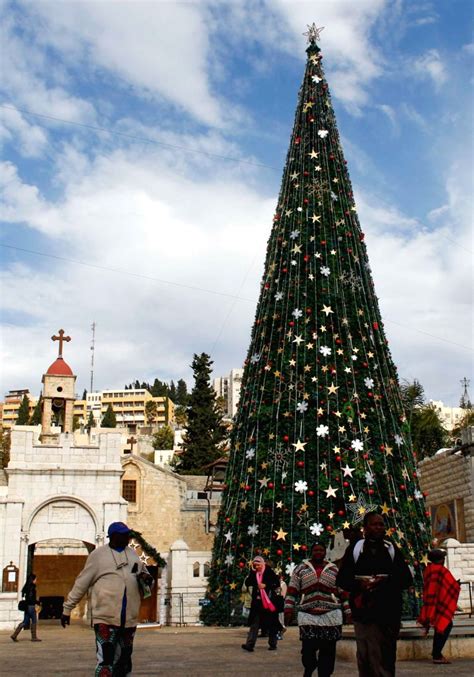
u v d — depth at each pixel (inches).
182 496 1678.2
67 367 1705.2
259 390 1029.8
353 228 1130.0
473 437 1347.2
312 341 1023.6
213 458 2650.1
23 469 1284.4
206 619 986.7
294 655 604.4
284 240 1111.0
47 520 1284.4
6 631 1128.2
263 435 994.1
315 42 1277.1
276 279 1090.1
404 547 936.9
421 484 1550.2
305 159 1163.3
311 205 1119.0
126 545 370.6
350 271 1083.9
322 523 919.0
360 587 344.2
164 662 556.1
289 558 907.4
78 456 1320.1
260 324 1084.5
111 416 5541.3
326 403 981.8
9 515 1259.8
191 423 2731.3
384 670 337.4
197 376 2795.3
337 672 483.2
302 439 967.0
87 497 1302.9
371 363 1034.1
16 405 7347.4
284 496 940.6
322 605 417.7
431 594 541.6
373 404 1006.4
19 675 477.1
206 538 1658.5
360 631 343.6
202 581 1080.8
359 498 933.8
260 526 941.8
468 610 999.6
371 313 1088.2
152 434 5118.1
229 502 1015.0
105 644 344.2
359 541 354.9
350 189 1164.5
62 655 650.2
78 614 1525.6
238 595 943.7
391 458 992.9
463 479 1359.5
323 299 1051.3
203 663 546.0
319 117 1200.2
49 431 1637.6
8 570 1213.1
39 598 1542.8
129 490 1654.8
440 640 523.2
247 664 534.9
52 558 1569.9
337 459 946.7
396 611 342.3
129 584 357.1
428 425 2301.9
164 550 1630.2
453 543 1042.7
